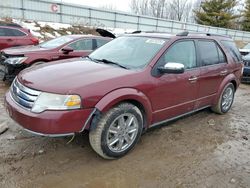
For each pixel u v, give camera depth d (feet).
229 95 18.24
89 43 26.61
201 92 15.17
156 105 12.48
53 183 9.66
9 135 12.98
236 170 11.20
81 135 13.28
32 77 10.85
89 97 10.02
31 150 11.70
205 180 10.36
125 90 10.91
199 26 116.37
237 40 123.95
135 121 11.69
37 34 59.88
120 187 9.70
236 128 15.92
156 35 14.19
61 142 12.53
